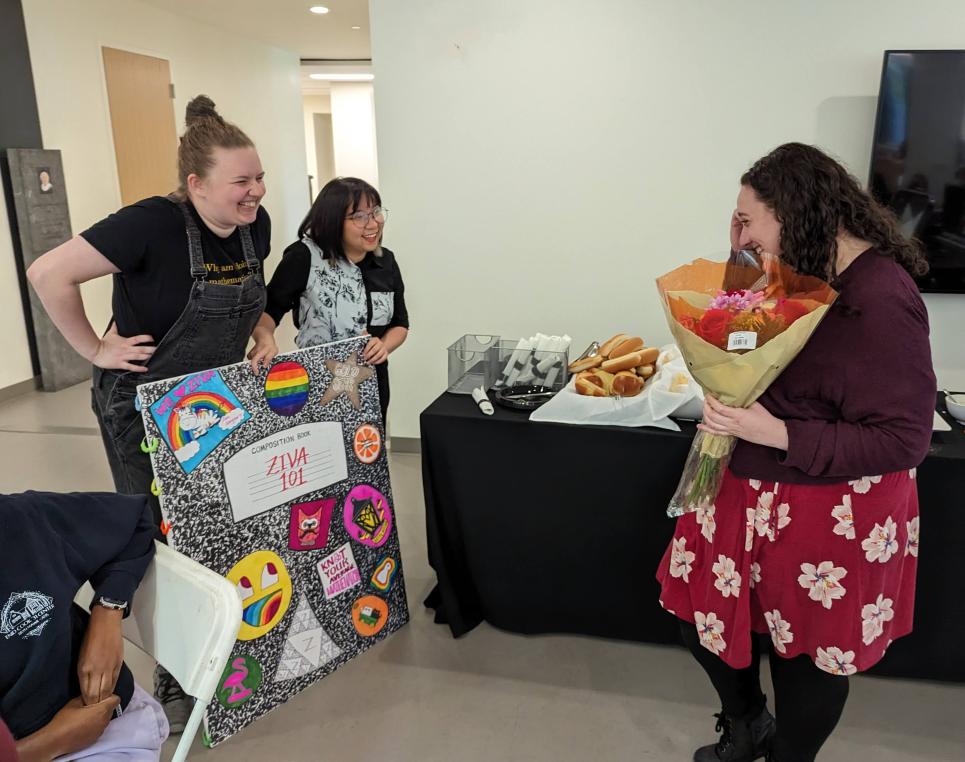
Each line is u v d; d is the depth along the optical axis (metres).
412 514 3.11
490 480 2.11
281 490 1.88
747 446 1.40
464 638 2.28
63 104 5.03
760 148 3.07
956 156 2.86
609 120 3.16
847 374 1.25
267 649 1.91
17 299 4.82
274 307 2.19
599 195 3.26
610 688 2.05
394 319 2.49
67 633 1.07
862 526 1.33
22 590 1.04
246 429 1.80
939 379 3.23
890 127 2.88
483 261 3.44
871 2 2.84
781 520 1.38
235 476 1.78
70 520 1.14
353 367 2.03
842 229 1.26
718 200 3.16
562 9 3.06
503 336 3.53
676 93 3.08
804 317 1.21
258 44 7.68
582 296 3.40
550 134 3.22
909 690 2.02
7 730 0.91
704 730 1.89
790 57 2.96
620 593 2.15
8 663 1.02
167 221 1.66
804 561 1.37
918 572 1.88
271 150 8.12
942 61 2.78
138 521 1.23
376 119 3.33
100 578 1.17
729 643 1.50
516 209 3.35
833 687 1.47
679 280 1.47
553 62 3.13
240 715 1.88
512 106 3.22
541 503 2.09
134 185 5.81
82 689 1.11
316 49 8.25
